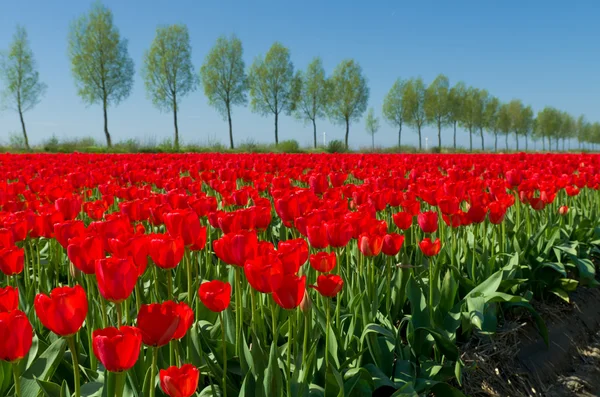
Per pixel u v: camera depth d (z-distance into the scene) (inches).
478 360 141.0
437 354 128.1
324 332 107.3
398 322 140.7
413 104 2488.9
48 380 89.2
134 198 183.0
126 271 67.8
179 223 94.8
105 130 1742.1
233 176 249.8
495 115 3218.5
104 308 88.6
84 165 371.6
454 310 141.4
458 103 2731.3
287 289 75.5
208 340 98.9
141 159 426.3
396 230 194.4
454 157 477.1
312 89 2114.9
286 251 84.3
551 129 3695.9
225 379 87.8
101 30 1718.8
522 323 165.9
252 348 91.6
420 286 143.9
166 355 98.0
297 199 127.9
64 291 63.8
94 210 155.1
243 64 1907.0
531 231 220.7
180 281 134.9
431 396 121.0
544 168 319.9
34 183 215.0
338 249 126.1
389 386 114.3
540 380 151.3
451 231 176.4
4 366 89.4
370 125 2455.7
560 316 187.3
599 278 225.3
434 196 169.2
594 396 154.4
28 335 61.7
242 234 87.7
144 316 61.9
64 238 101.3
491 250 178.2
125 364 57.3
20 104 1700.3
